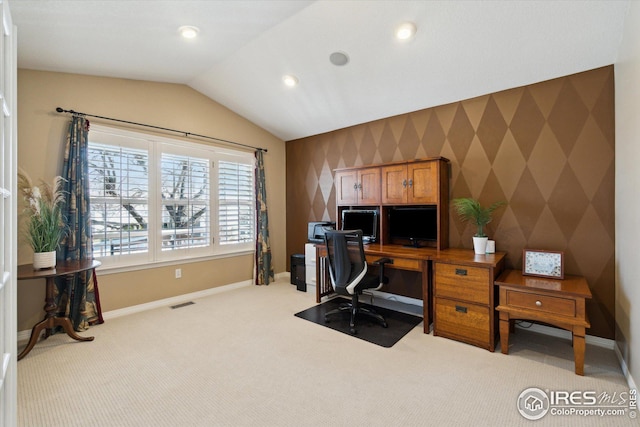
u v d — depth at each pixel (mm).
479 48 2590
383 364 2312
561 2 2088
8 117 1184
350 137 4398
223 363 2340
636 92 1870
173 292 3828
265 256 4777
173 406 1836
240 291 4355
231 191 4492
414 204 3367
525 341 2691
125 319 3252
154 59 3109
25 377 2145
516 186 2980
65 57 2773
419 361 2350
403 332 2914
